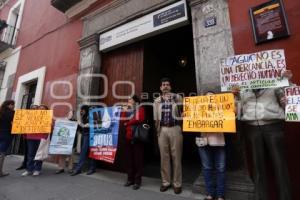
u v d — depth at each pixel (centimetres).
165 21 442
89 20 617
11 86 862
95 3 614
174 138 335
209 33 370
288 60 295
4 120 448
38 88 704
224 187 284
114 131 410
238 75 277
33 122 458
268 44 314
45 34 775
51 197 318
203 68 362
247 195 277
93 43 577
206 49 367
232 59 284
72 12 669
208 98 303
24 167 512
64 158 480
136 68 518
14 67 891
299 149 270
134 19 504
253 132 260
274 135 248
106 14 571
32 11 897
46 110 471
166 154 341
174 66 730
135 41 512
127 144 379
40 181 400
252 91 272
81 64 589
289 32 299
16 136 750
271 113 251
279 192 236
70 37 665
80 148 500
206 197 288
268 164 279
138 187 351
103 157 412
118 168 480
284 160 241
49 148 450
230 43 346
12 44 932
